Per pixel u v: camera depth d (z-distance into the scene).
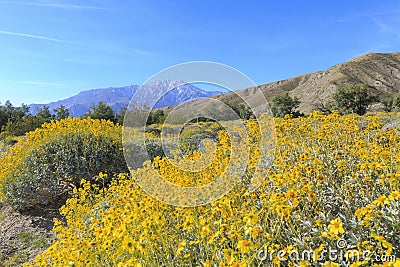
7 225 5.42
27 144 6.63
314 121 4.62
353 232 2.19
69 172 6.09
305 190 2.36
